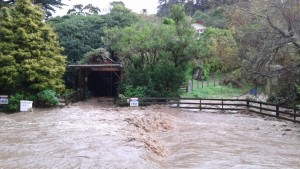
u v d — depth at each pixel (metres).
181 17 27.22
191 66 29.14
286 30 20.16
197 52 27.11
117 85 30.94
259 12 21.42
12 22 22.98
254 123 19.41
